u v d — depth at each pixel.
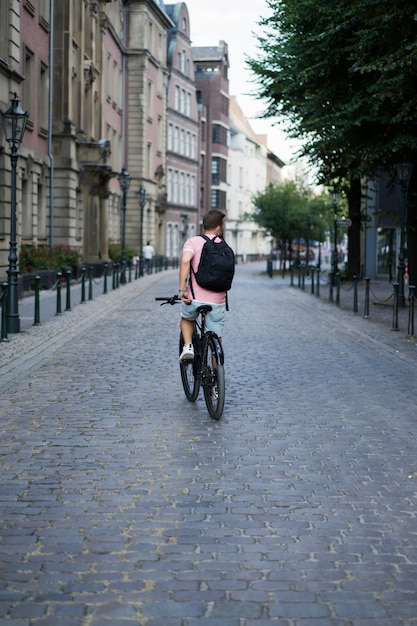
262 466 6.94
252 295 31.38
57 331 17.05
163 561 4.82
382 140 21.20
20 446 7.54
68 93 35.25
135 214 60.66
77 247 37.62
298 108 22.56
